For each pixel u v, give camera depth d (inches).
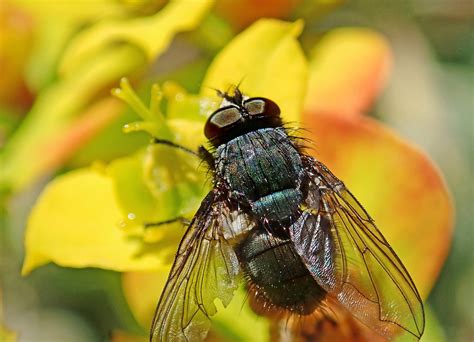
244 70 3.6
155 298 3.7
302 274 3.3
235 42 3.6
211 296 3.3
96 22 4.1
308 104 3.9
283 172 3.4
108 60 4.1
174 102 3.6
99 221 3.5
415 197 3.6
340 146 3.6
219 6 4.0
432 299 4.2
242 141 3.4
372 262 3.3
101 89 4.1
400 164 3.6
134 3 4.1
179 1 3.9
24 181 4.1
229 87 3.5
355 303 3.3
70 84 4.1
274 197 3.4
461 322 4.1
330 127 3.7
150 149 3.5
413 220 3.6
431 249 3.6
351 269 3.3
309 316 3.4
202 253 3.3
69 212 3.5
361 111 3.9
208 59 4.1
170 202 3.5
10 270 4.2
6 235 4.2
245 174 3.4
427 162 3.6
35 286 4.2
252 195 3.4
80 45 4.0
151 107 3.5
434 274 3.6
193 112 3.5
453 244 4.2
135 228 3.5
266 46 3.6
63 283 4.2
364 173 3.6
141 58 4.1
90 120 4.0
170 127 3.5
